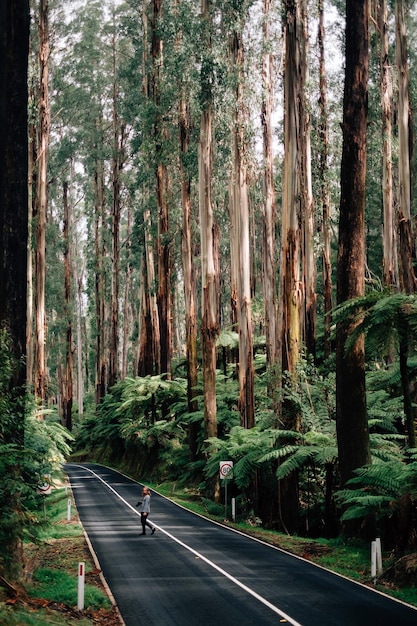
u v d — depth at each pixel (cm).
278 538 2020
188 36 2848
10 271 1277
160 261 4166
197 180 3594
